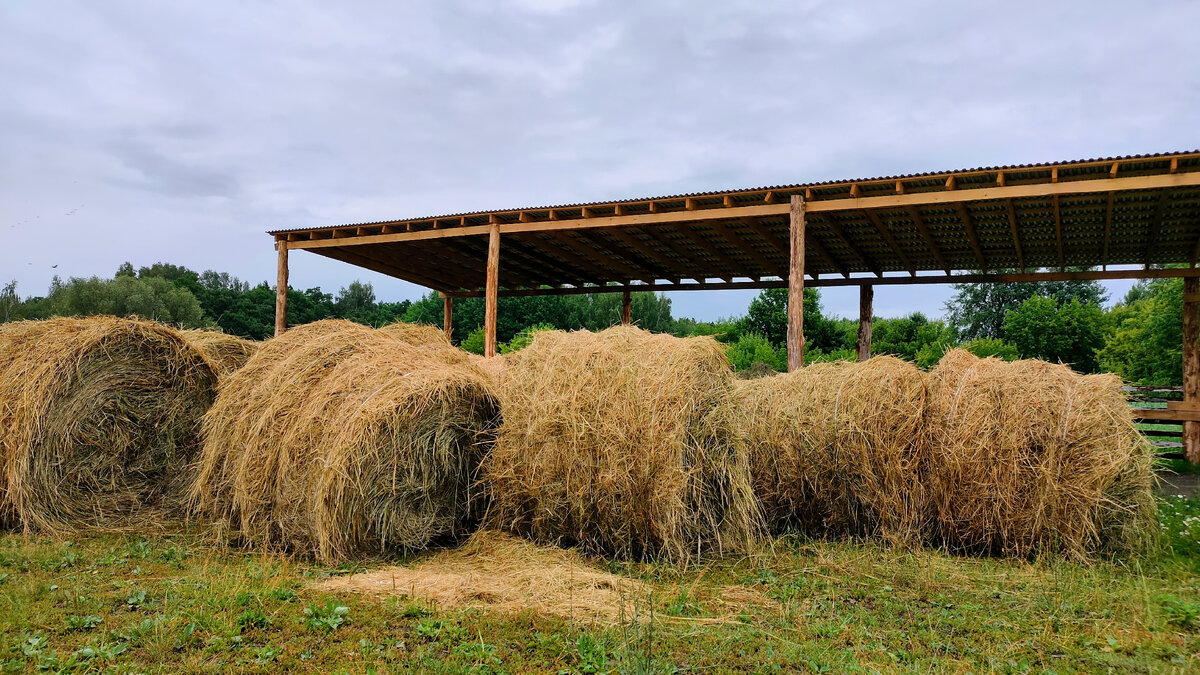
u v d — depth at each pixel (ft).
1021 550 18.01
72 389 20.02
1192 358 42.91
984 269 51.26
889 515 19.11
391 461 17.52
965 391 18.85
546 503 17.75
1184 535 19.58
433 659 10.93
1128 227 38.99
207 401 23.12
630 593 14.58
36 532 19.38
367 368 18.44
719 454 18.56
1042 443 17.76
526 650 11.51
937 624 13.20
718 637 12.14
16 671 10.35
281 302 53.26
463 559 17.44
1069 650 11.98
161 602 13.53
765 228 43.68
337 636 12.05
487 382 20.35
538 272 64.75
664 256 53.93
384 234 50.03
